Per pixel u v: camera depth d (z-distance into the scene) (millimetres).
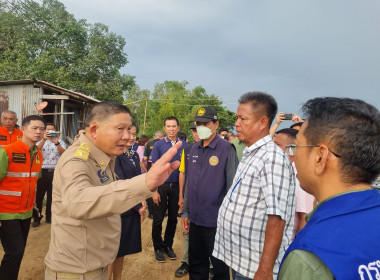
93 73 21500
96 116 1532
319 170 899
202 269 2895
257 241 1802
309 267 727
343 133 847
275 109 2047
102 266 1577
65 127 12734
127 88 24812
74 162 1420
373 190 853
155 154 4578
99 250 1559
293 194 1828
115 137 1524
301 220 2549
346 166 847
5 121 5211
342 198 825
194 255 2912
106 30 23797
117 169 2959
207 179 2791
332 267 686
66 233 1510
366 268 689
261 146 1954
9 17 21234
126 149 3137
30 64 19359
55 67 20703
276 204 1650
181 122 36094
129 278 3605
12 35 21844
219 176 2779
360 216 771
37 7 22844
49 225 5387
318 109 927
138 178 1131
